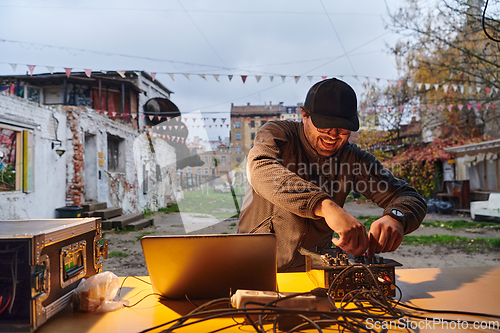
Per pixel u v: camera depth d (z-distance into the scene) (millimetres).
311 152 1633
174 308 1078
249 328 918
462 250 6266
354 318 900
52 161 8430
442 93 12742
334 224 1036
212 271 1079
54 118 8523
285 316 888
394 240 1140
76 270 1115
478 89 11453
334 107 1392
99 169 10195
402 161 16391
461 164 13961
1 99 6672
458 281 1314
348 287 1061
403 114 16172
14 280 875
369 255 1148
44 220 1247
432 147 15266
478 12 8180
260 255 1070
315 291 960
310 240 1619
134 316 1018
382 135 17625
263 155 1383
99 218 1312
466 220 10836
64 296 1039
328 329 893
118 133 11648
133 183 12734
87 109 9617
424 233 8273
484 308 1033
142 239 1057
